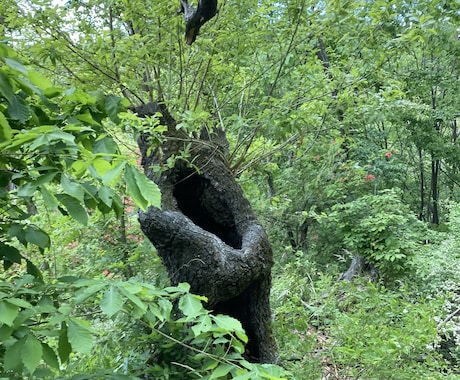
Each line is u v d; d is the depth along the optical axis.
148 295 1.36
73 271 3.63
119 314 2.13
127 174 1.01
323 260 7.11
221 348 1.67
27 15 2.56
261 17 2.88
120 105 1.39
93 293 1.20
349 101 2.97
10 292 1.16
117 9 2.87
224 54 3.00
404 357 2.61
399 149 11.71
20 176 1.21
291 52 3.10
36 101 1.31
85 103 1.33
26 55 2.73
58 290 1.32
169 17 2.67
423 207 12.33
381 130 9.29
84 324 1.05
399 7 2.83
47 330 1.09
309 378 2.44
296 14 2.81
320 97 2.99
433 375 2.56
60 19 2.64
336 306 3.02
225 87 3.31
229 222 2.68
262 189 6.23
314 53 3.23
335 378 2.50
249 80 3.25
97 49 2.60
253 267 2.33
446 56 7.53
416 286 4.94
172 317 2.22
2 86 1.00
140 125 1.96
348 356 2.45
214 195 2.62
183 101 2.95
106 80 2.83
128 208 3.69
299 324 2.66
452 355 3.50
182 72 3.02
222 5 2.86
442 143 9.78
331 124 3.19
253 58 3.19
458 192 13.10
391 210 5.72
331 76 3.28
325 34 3.14
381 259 5.38
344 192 6.72
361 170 6.57
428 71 7.88
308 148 3.64
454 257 5.16
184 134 2.62
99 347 2.28
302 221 6.58
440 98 9.77
